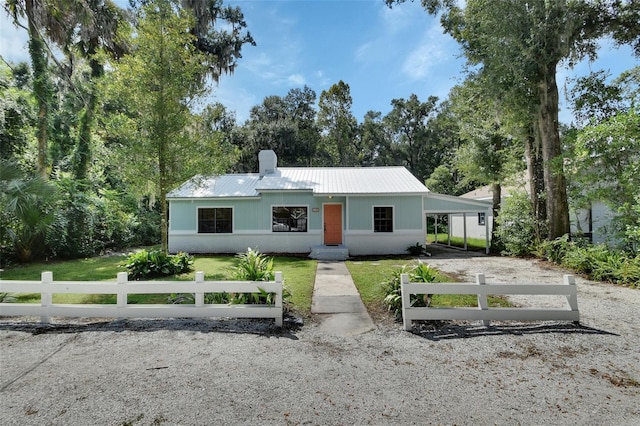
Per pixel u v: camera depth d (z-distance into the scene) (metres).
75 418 2.62
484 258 12.80
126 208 17.12
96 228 14.84
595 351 3.92
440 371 3.44
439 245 18.73
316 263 11.43
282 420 2.60
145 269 8.45
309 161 34.41
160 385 3.14
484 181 16.12
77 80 13.90
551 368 3.50
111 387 3.11
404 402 2.86
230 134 29.30
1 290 4.91
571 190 10.87
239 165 29.22
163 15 9.09
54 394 2.98
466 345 4.11
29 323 4.94
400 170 17.17
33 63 11.63
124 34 9.27
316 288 7.28
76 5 10.44
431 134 37.47
